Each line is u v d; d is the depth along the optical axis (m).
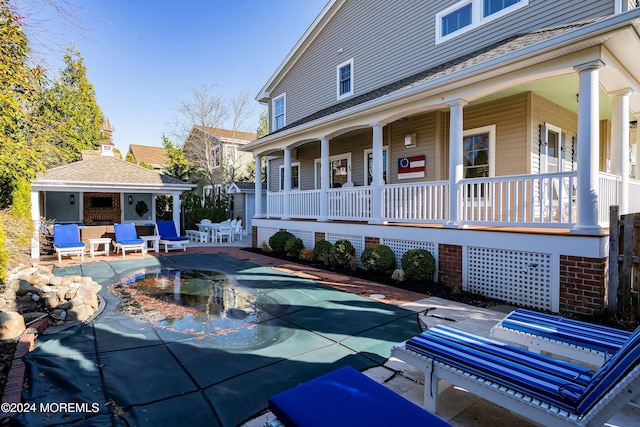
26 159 7.80
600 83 5.65
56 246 9.71
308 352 3.55
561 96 7.31
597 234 4.62
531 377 2.09
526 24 7.00
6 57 6.25
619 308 4.46
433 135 8.59
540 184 5.27
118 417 2.43
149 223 14.21
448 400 2.68
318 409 1.74
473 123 8.01
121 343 3.81
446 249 6.32
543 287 5.09
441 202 6.53
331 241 8.94
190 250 11.78
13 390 2.75
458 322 4.46
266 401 2.64
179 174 22.12
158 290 6.33
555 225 5.04
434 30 8.76
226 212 18.06
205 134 23.27
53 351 3.56
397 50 9.74
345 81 11.63
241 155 24.72
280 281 6.94
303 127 9.24
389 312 4.91
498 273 5.60
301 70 13.57
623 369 1.72
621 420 2.36
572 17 6.38
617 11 5.80
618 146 6.00
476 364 2.27
